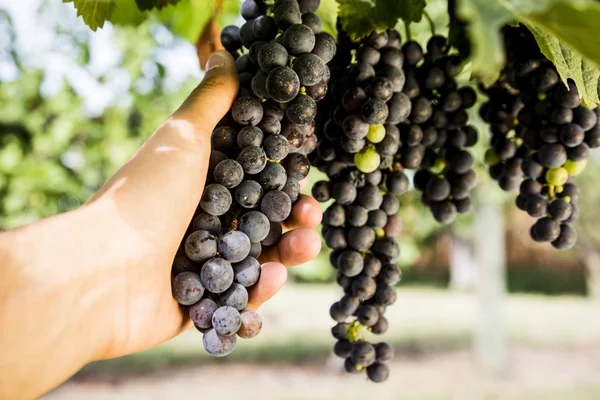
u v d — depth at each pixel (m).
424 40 0.59
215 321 0.35
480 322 2.49
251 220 0.37
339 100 0.41
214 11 0.55
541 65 0.42
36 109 1.22
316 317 3.54
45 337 0.34
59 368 0.35
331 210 0.43
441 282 5.21
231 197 0.37
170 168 0.38
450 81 0.44
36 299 0.34
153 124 1.27
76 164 1.26
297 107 0.36
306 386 2.17
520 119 0.44
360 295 0.42
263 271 0.39
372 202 0.42
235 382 2.21
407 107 0.40
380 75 0.40
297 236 0.41
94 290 0.35
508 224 4.70
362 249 0.42
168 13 0.57
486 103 0.47
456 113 0.44
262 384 2.19
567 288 5.04
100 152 1.23
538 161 0.44
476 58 0.27
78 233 0.36
